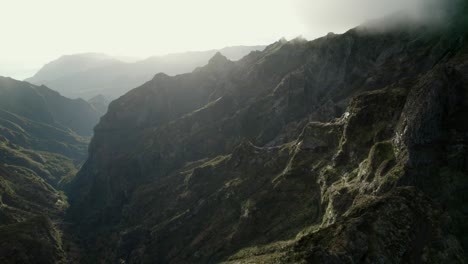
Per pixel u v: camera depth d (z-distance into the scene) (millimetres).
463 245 85688
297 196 154375
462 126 104688
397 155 110625
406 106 114688
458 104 109625
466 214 91750
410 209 85375
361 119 144125
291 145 189750
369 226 79875
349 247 75000
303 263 72562
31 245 183125
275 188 163375
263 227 151125
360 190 115625
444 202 95125
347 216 85938
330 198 127188
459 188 95688
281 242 132500
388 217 82438
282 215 150750
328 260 72062
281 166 183125
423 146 104000
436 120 105812
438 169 100438
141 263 183125
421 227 82750
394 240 78375
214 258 153125
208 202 194875
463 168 98312
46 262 183500
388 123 131875
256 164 198625
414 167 102188
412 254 77625
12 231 187625
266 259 118938
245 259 131375
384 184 104750
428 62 186125
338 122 167625
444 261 77562
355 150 138625
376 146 121625
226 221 172375
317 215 136000
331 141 162375
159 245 189375
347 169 136000
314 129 172750
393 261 75188
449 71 112750
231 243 153875
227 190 191125
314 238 80750
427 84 110250
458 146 101188
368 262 74188
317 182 149125
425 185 99188
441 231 82625
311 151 167000
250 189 181625
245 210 161750
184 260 166250
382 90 150750
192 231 187250
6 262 167375
